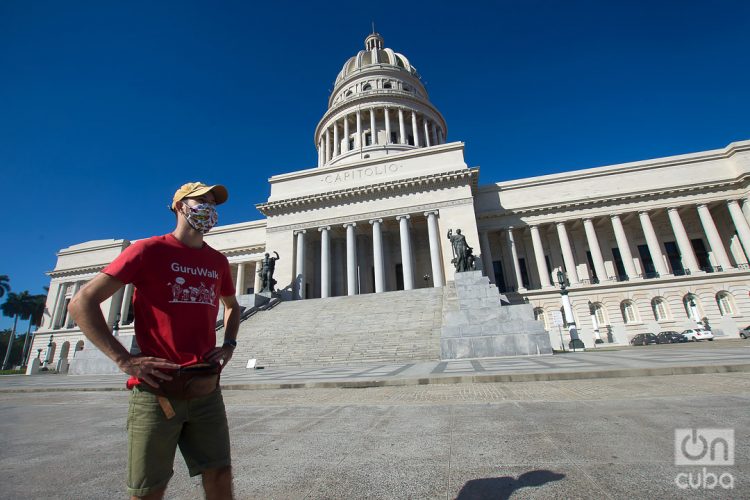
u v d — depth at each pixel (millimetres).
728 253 46125
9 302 81750
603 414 5617
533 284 49094
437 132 68500
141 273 2447
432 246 42219
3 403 11008
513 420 5598
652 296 41688
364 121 65000
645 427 4758
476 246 41250
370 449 4520
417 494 3127
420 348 21500
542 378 9812
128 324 45969
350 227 45281
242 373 17594
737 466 3373
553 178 49031
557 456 3867
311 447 4750
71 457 4816
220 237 61031
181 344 2469
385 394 9086
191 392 2324
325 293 43844
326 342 24375
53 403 10531
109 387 13297
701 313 40188
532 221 47812
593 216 46406
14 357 97812
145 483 2197
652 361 12141
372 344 22922
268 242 47125
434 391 9070
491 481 3303
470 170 42938
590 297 43094
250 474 3836
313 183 49125
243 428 6047
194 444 2486
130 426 2322
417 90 71688
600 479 3217
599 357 15617
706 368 9336
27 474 4137
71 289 65812
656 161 46906
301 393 10109
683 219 48219
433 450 4336
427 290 33500
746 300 39344
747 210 42812
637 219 48625
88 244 66750
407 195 44719
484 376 10172
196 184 2941
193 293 2596
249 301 34562
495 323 20328
